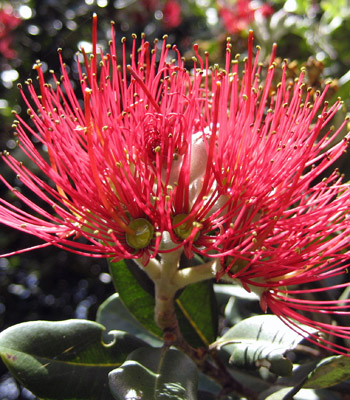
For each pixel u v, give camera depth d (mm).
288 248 129
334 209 127
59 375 135
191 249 116
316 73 198
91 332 144
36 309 410
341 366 125
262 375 193
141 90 126
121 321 201
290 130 129
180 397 121
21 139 130
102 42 364
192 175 126
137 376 126
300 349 186
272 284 126
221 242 117
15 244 403
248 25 366
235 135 119
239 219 115
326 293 183
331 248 131
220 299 219
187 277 137
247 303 218
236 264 127
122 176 118
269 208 125
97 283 408
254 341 148
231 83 128
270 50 290
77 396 135
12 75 399
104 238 122
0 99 389
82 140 131
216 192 130
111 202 121
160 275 139
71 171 121
